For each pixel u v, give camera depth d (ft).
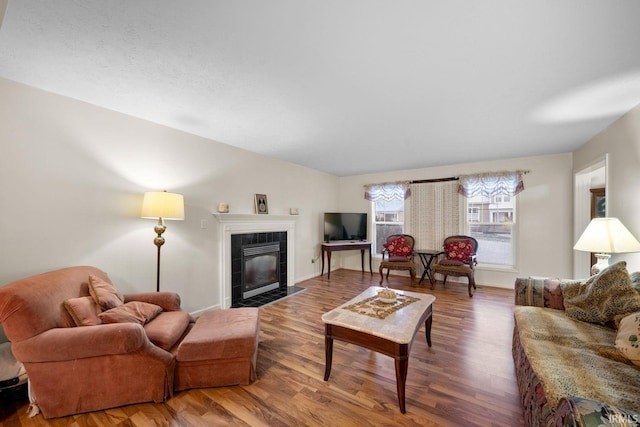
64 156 7.00
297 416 5.12
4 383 5.18
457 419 4.99
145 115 8.34
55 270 6.69
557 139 10.68
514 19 4.23
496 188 14.35
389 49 5.05
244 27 4.47
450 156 13.62
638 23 4.25
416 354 7.36
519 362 5.71
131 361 5.37
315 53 5.20
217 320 7.04
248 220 12.34
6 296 4.83
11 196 6.19
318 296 12.92
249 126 9.27
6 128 6.14
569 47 4.92
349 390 5.89
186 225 9.92
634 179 7.64
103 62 5.52
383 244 18.08
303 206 16.38
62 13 4.12
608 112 7.98
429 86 6.44
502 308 11.05
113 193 7.95
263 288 13.32
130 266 8.33
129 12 4.13
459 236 15.08
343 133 10.01
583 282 6.81
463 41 4.79
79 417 5.12
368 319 6.01
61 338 4.99
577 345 5.10
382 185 18.03
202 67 5.71
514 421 4.92
